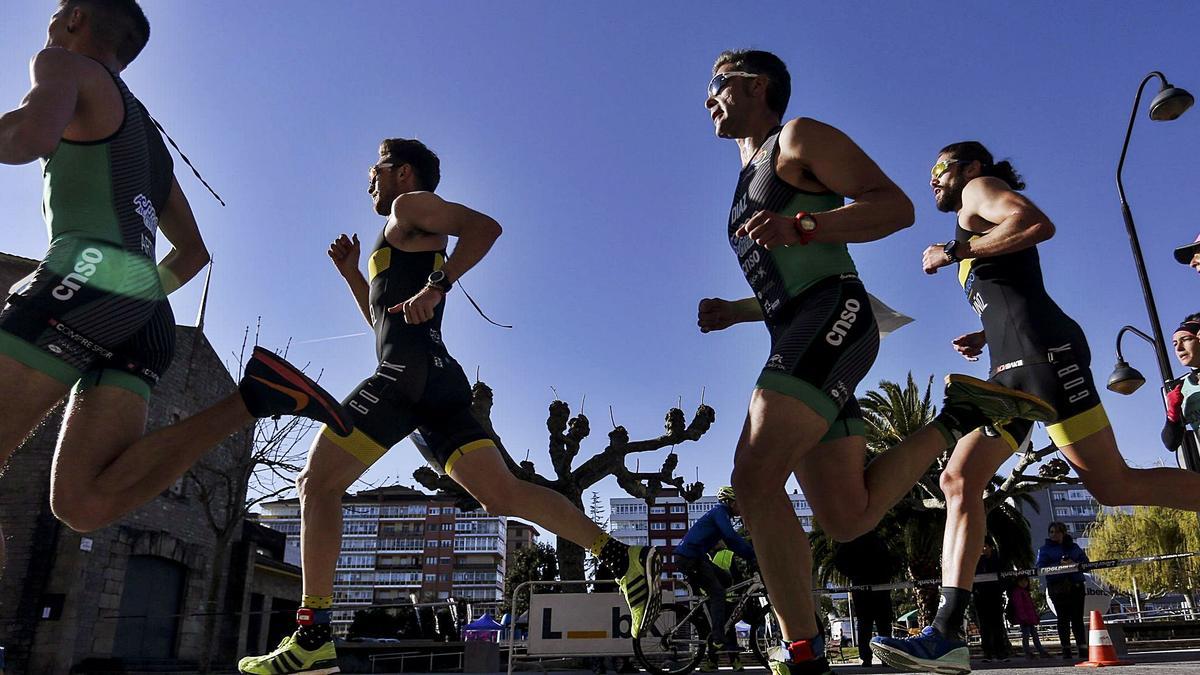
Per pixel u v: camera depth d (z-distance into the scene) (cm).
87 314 237
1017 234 299
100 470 246
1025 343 323
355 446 326
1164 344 889
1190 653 1049
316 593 317
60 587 1812
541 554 5784
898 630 2319
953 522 306
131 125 265
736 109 296
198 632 2317
